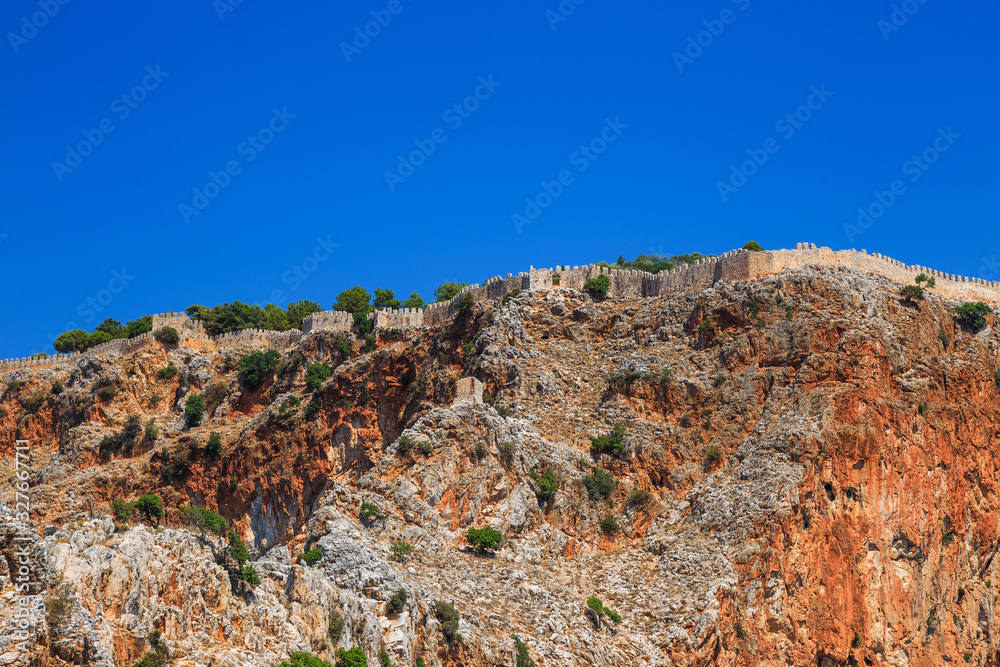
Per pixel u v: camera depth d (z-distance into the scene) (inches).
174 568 2997.0
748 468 4977.9
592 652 4158.5
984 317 5797.2
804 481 4859.7
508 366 5610.2
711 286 5797.2
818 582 4798.2
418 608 3846.0
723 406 5319.9
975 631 5201.8
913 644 4933.6
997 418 5516.7
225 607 3088.1
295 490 6043.3
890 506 4997.5
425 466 4751.5
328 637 3412.9
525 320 5930.1
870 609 4872.0
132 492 6284.5
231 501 6195.9
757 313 5487.2
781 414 5162.4
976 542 5300.2
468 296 6018.7
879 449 5032.0
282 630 3257.9
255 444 6205.7
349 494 4613.7
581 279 6176.2
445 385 5762.8
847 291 5472.4
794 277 5546.3
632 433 5251.0
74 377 7229.3
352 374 6190.9
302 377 6550.2
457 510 4697.3
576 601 4429.1
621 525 4970.5
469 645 3890.3
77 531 2881.4
